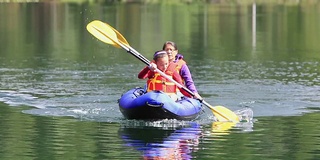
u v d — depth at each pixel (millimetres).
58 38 52188
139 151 17344
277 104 25188
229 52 44094
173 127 20781
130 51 23531
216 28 63656
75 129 20141
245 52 44125
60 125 20719
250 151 17469
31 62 37594
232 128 20641
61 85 29391
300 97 26844
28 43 48500
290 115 22906
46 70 34281
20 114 22516
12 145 17922
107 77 32031
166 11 88188
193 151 17406
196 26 66000
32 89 28156
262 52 44219
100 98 26172
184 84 23797
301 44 50094
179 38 54188
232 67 36219
